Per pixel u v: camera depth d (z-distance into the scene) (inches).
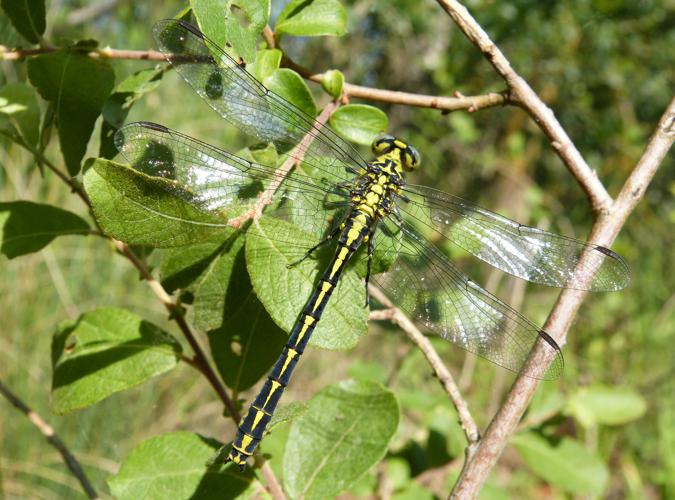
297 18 5.3
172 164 4.9
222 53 4.6
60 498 11.1
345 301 4.8
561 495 9.7
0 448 10.9
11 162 10.4
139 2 13.1
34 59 5.2
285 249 4.8
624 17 17.0
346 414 5.3
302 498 5.2
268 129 5.3
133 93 5.3
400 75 19.4
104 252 11.9
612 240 5.2
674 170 19.1
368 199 5.6
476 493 4.9
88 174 4.6
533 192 17.2
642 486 12.7
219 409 12.6
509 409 5.0
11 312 11.1
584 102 18.2
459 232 6.0
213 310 4.9
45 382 11.4
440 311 5.8
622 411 7.2
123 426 12.0
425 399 7.4
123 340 5.2
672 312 16.1
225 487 5.1
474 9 15.3
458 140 19.2
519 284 12.9
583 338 15.5
